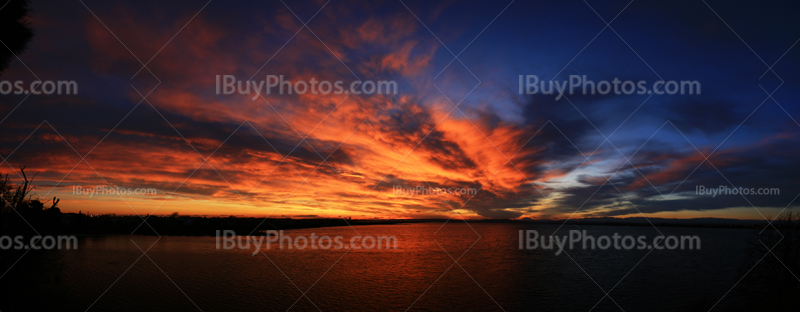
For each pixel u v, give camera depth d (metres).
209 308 51.25
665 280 84.38
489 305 59.28
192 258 95.94
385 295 63.94
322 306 55.81
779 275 31.12
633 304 61.06
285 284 69.12
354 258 110.81
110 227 166.88
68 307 42.00
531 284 77.50
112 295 53.03
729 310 33.34
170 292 57.97
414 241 182.38
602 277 88.06
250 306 53.78
